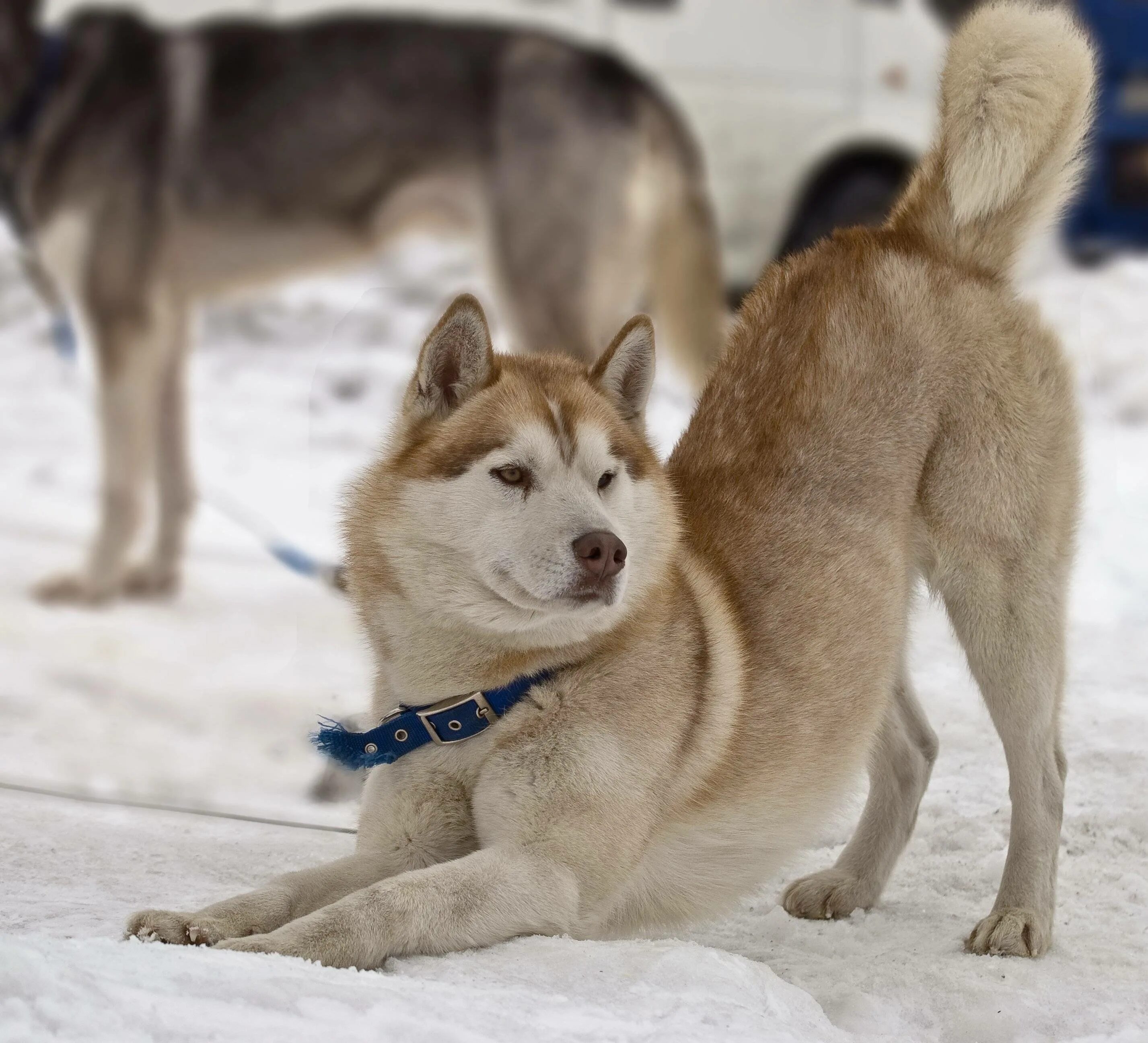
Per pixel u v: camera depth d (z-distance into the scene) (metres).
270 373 8.49
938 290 3.48
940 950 3.17
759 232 7.82
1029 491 3.43
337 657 5.66
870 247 3.56
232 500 7.02
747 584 3.27
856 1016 2.68
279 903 2.73
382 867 2.93
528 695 2.88
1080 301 10.04
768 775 3.20
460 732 2.88
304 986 2.16
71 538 6.75
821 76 7.90
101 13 5.74
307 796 4.44
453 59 5.92
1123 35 10.02
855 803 3.83
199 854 3.63
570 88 6.06
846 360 3.42
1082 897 3.53
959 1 8.38
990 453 3.41
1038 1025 2.68
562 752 2.83
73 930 2.77
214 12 5.79
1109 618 6.17
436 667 2.93
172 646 5.68
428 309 8.99
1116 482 8.11
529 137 5.98
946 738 4.66
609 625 2.89
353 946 2.51
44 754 4.55
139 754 4.56
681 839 3.12
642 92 6.29
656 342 3.25
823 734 3.30
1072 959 3.09
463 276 8.80
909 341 3.41
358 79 5.83
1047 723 3.42
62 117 5.78
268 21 5.81
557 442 2.90
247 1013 2.04
